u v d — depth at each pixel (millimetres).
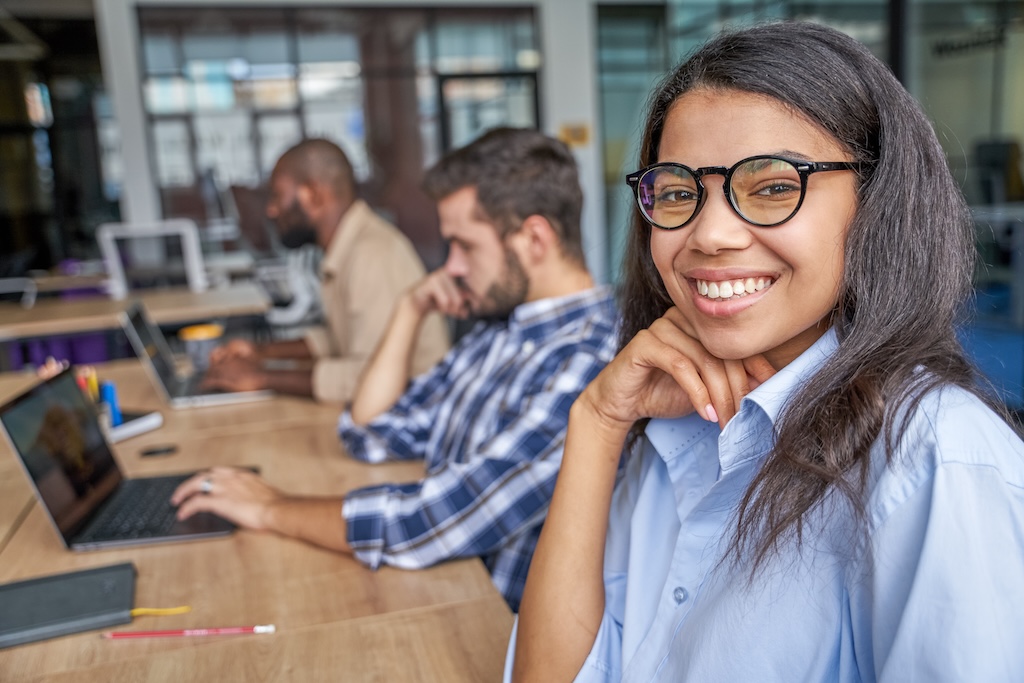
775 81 664
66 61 7676
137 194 6930
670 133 725
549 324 1498
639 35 8094
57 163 7785
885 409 642
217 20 6855
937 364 662
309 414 2193
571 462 910
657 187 736
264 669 997
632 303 942
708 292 719
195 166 6984
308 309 4391
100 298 4613
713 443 847
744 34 709
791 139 666
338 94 7164
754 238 685
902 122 670
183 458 1847
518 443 1277
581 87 7625
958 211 692
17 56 7625
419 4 7184
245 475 1508
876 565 616
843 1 4039
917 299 672
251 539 1371
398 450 1758
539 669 895
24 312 4199
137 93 6812
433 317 2402
